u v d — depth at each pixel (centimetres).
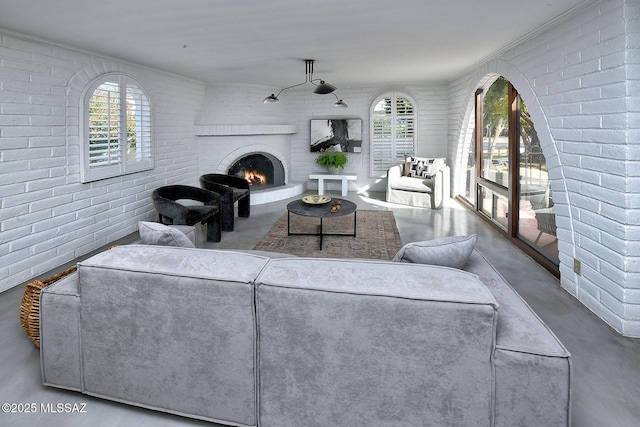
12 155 320
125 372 177
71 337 182
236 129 662
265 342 159
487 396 142
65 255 378
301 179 821
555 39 309
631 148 231
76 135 385
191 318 165
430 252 184
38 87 341
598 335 243
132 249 185
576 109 281
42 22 295
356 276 156
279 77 609
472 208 614
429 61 491
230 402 167
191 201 596
